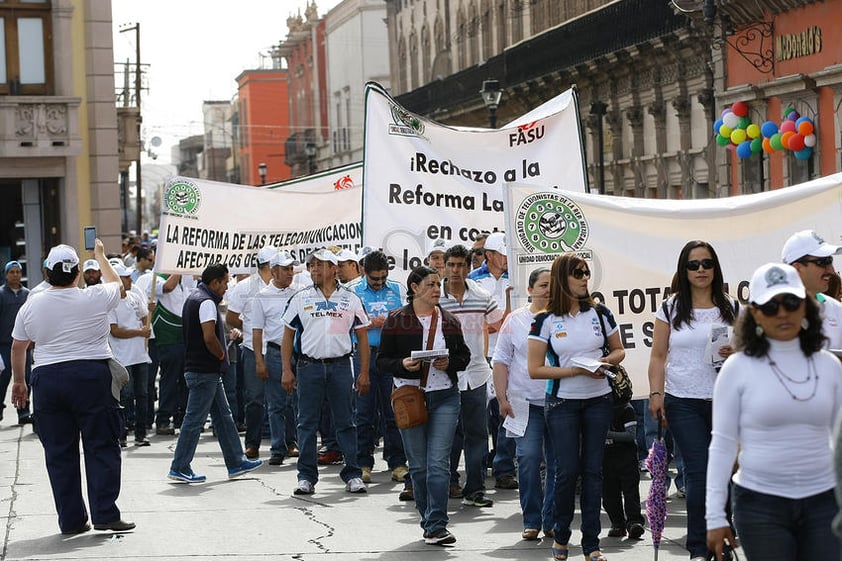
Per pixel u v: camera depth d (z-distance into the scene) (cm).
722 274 1116
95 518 1212
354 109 9212
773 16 3139
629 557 1095
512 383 1185
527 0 5391
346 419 1454
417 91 6500
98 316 1193
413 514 1310
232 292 1836
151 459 1747
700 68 3797
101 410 1197
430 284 1192
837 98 2870
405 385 1179
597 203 1248
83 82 3775
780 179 3191
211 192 1944
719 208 1234
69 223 3753
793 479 709
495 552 1125
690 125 3928
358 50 9019
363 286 1559
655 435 1438
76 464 1212
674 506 1320
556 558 1059
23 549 1150
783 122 3083
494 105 3612
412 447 1188
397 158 1595
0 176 3678
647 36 3978
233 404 2041
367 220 1595
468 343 1332
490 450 1566
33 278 3756
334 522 1267
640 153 4312
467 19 6197
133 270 2167
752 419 714
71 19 3734
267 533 1213
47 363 1187
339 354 1441
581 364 1028
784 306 702
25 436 2008
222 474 1602
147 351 2020
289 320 1448
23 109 3656
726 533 725
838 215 1226
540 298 1172
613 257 1246
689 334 1001
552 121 1622
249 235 1959
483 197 1609
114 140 3800
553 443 1052
